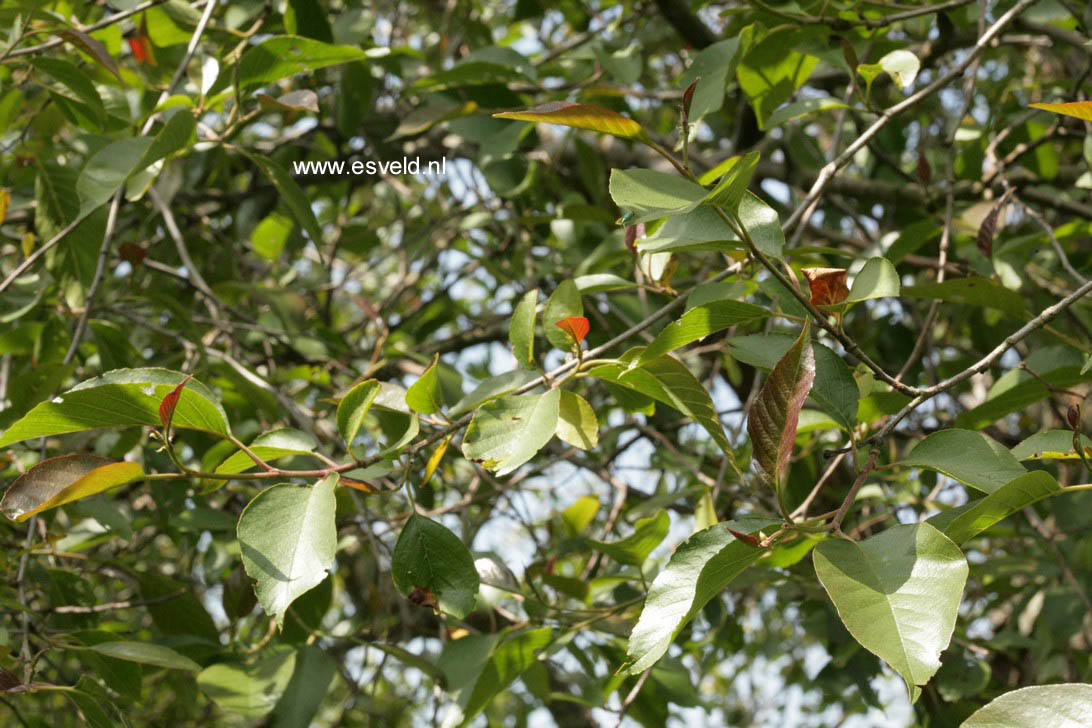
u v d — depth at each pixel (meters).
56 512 1.92
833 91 2.88
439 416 1.22
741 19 2.43
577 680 1.92
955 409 2.64
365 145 3.05
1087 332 2.31
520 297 2.86
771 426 0.94
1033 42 2.37
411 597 1.22
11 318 2.01
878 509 2.49
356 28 2.46
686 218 1.09
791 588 2.09
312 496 1.05
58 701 2.47
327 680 1.78
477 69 2.26
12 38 1.71
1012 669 2.83
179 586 1.93
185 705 2.66
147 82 2.09
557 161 2.78
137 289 2.48
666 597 0.94
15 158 2.00
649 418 2.73
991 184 2.38
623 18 2.81
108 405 1.06
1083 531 2.35
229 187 3.10
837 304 1.06
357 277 3.34
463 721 1.57
